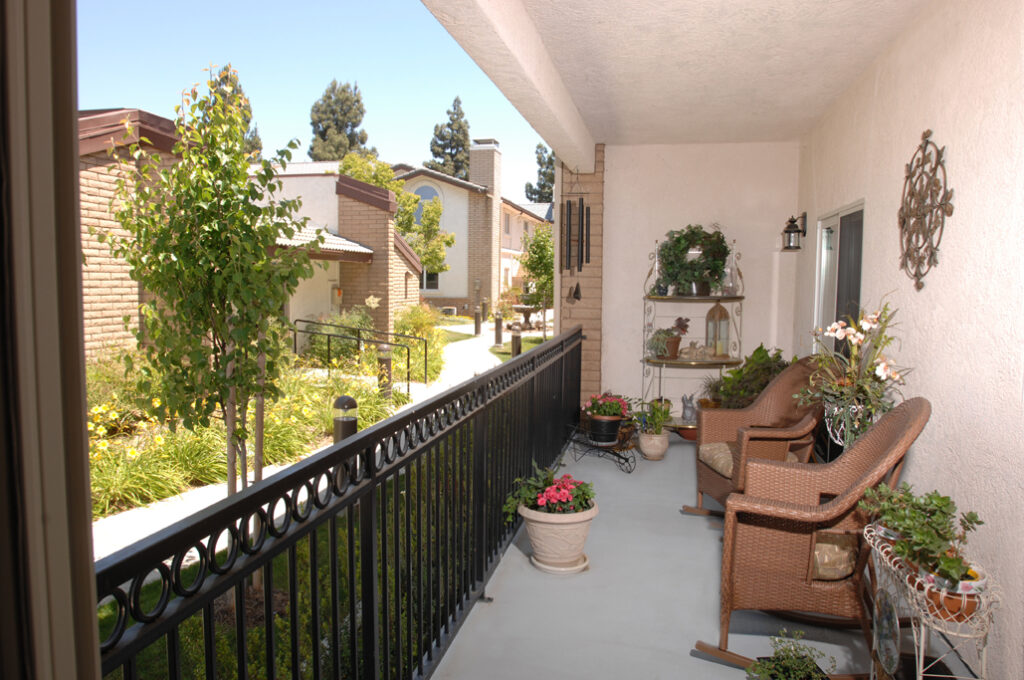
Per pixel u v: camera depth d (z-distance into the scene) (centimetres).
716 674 261
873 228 428
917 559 213
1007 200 250
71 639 58
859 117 463
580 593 330
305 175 1337
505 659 269
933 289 323
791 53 414
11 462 54
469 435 301
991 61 264
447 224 2512
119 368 599
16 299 53
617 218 723
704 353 686
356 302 1344
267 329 337
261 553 134
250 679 254
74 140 57
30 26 53
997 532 252
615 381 736
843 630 297
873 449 290
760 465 300
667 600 324
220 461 544
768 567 271
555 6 339
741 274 705
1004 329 250
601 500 479
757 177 698
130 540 417
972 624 202
